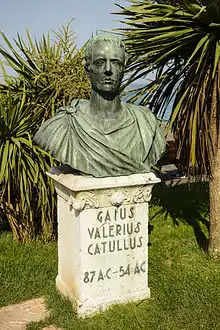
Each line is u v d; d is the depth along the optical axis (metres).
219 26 3.93
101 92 3.36
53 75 4.87
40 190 4.71
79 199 3.34
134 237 3.60
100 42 3.25
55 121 3.47
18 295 3.83
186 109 4.33
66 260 3.74
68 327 3.35
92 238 3.45
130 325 3.36
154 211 6.08
